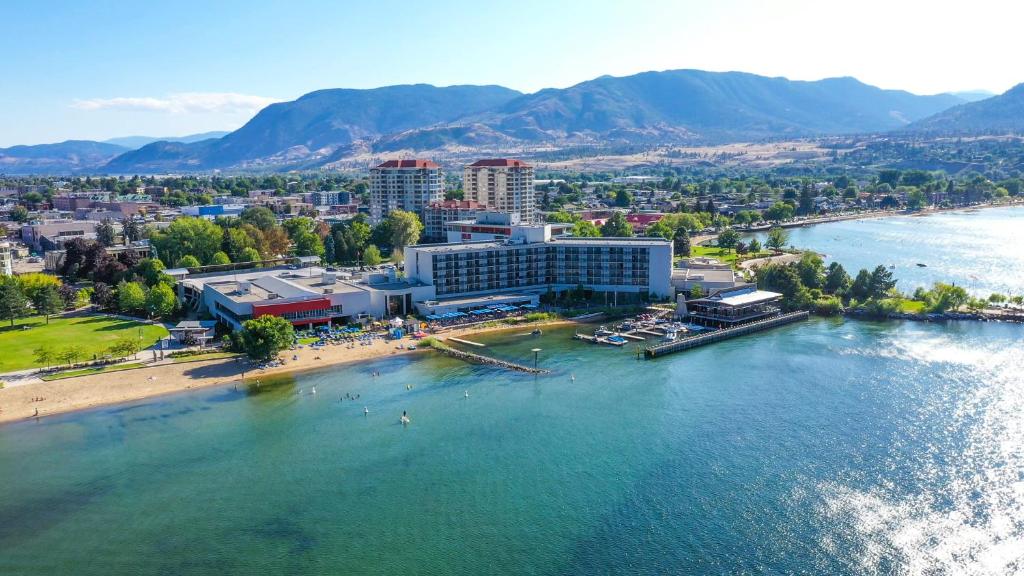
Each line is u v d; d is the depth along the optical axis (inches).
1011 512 4963.1
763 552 4581.7
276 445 6176.2
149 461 5895.7
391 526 4923.7
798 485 5374.0
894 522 4872.0
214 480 5580.7
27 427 6560.0
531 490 5369.1
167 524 4992.6
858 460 5748.0
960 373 7706.7
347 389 7524.6
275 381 7760.8
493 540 4746.6
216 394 7372.1
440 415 6806.1
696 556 4552.2
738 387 7426.2
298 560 4569.4
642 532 4813.0
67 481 5580.7
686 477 5521.7
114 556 4638.3
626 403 7042.3
